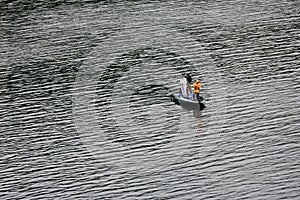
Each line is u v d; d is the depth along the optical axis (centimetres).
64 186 6631
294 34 10481
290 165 6775
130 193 6475
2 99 8619
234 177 6638
